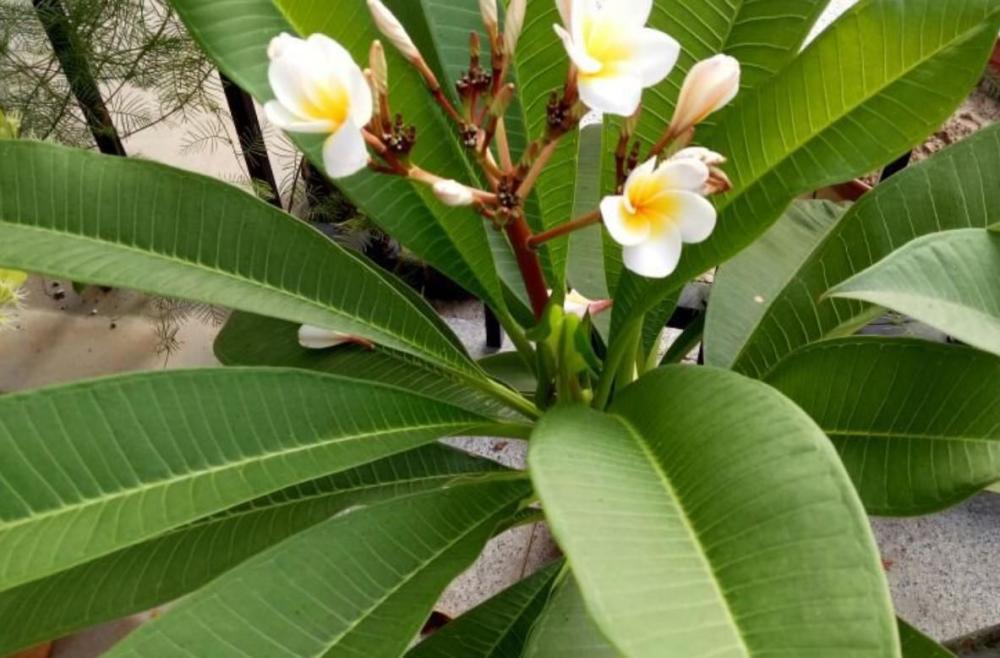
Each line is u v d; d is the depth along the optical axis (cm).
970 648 79
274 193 111
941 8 49
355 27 58
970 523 101
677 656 34
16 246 53
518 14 50
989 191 63
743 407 45
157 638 48
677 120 52
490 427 67
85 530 49
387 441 60
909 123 50
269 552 52
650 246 47
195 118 118
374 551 55
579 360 65
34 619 62
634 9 48
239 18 54
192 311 112
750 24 62
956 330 50
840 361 62
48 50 101
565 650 55
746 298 76
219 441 54
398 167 51
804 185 51
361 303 63
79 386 51
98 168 57
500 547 103
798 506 39
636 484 43
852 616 36
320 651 50
